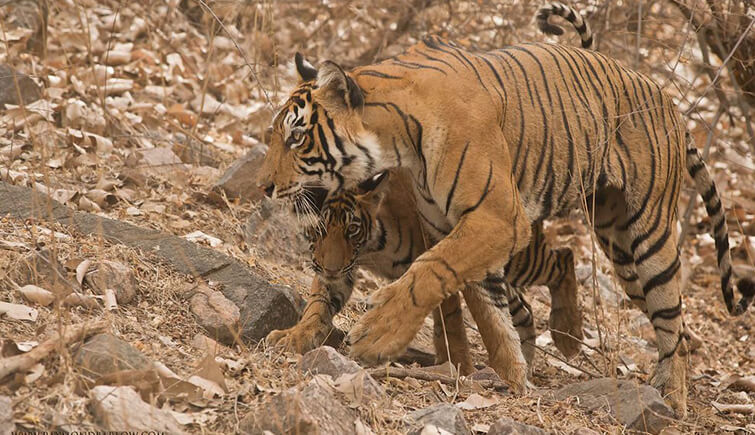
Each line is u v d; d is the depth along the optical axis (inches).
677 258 401.4
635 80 401.1
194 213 452.8
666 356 396.2
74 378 260.7
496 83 349.4
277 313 358.0
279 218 453.7
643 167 391.5
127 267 344.2
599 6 555.8
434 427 281.4
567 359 454.6
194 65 665.6
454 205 334.6
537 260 430.0
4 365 255.9
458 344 386.0
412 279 327.0
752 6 479.8
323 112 329.1
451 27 632.4
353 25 704.4
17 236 351.3
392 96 332.8
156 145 516.7
